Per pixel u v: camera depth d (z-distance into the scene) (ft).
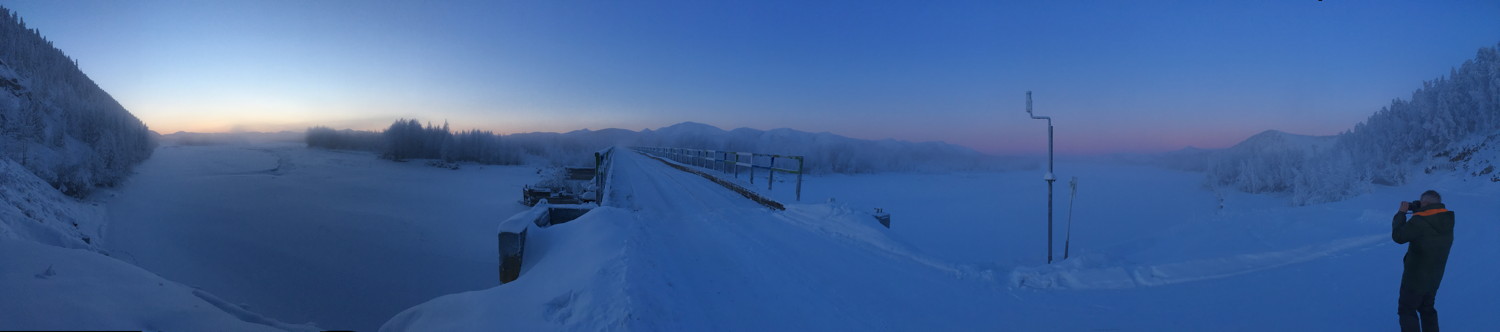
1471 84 58.29
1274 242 25.40
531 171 209.67
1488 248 20.06
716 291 16.67
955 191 150.20
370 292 39.01
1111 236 75.72
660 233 25.50
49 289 10.18
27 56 205.57
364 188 115.24
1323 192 61.67
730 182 51.21
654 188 50.65
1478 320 13.48
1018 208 109.50
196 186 112.57
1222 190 102.22
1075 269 20.04
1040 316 15.65
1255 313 15.14
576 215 28.84
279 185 117.70
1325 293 16.39
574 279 15.49
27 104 116.06
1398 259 19.24
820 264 21.17
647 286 14.93
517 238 20.27
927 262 21.95
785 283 18.25
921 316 15.48
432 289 40.32
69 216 53.78
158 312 10.62
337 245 54.49
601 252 18.06
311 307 35.29
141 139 211.20
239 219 69.46
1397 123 68.49
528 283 15.96
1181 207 96.99
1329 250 21.43
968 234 76.74
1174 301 16.62
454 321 12.78
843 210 29.91
